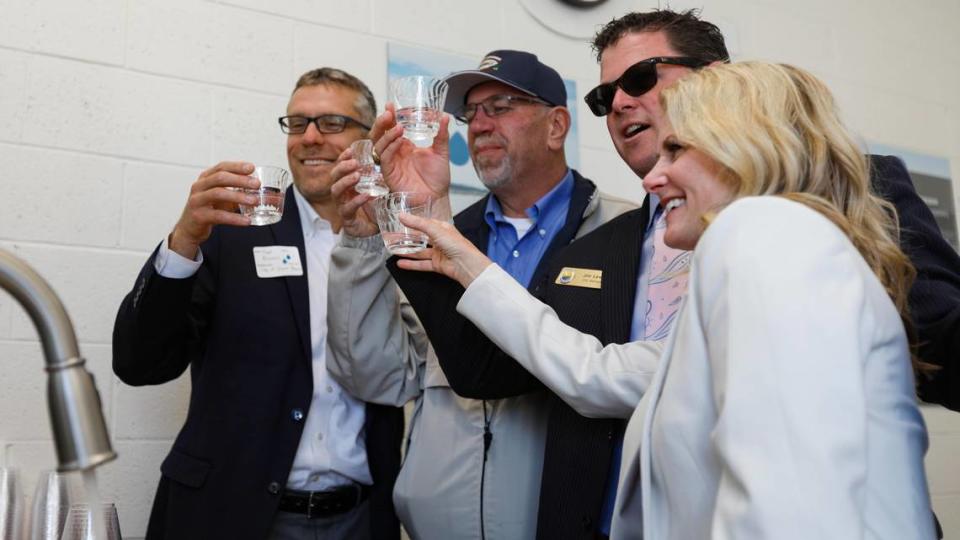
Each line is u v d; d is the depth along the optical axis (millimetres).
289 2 2611
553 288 1665
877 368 765
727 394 725
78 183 2270
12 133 2205
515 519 1713
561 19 3055
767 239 777
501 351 1562
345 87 2207
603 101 1894
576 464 1506
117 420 2270
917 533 734
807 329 716
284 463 1881
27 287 602
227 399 1902
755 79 993
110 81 2338
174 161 2396
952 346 1086
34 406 2168
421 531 1812
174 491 1861
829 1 3674
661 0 3260
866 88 3686
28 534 1418
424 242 1565
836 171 952
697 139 965
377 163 1749
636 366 1326
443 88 1695
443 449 1826
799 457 673
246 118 2508
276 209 1758
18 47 2238
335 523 1964
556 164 2158
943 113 3891
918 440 789
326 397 2014
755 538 665
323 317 2096
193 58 2455
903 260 945
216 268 2004
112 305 2279
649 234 1617
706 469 808
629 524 993
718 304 784
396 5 2775
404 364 1999
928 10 3963
